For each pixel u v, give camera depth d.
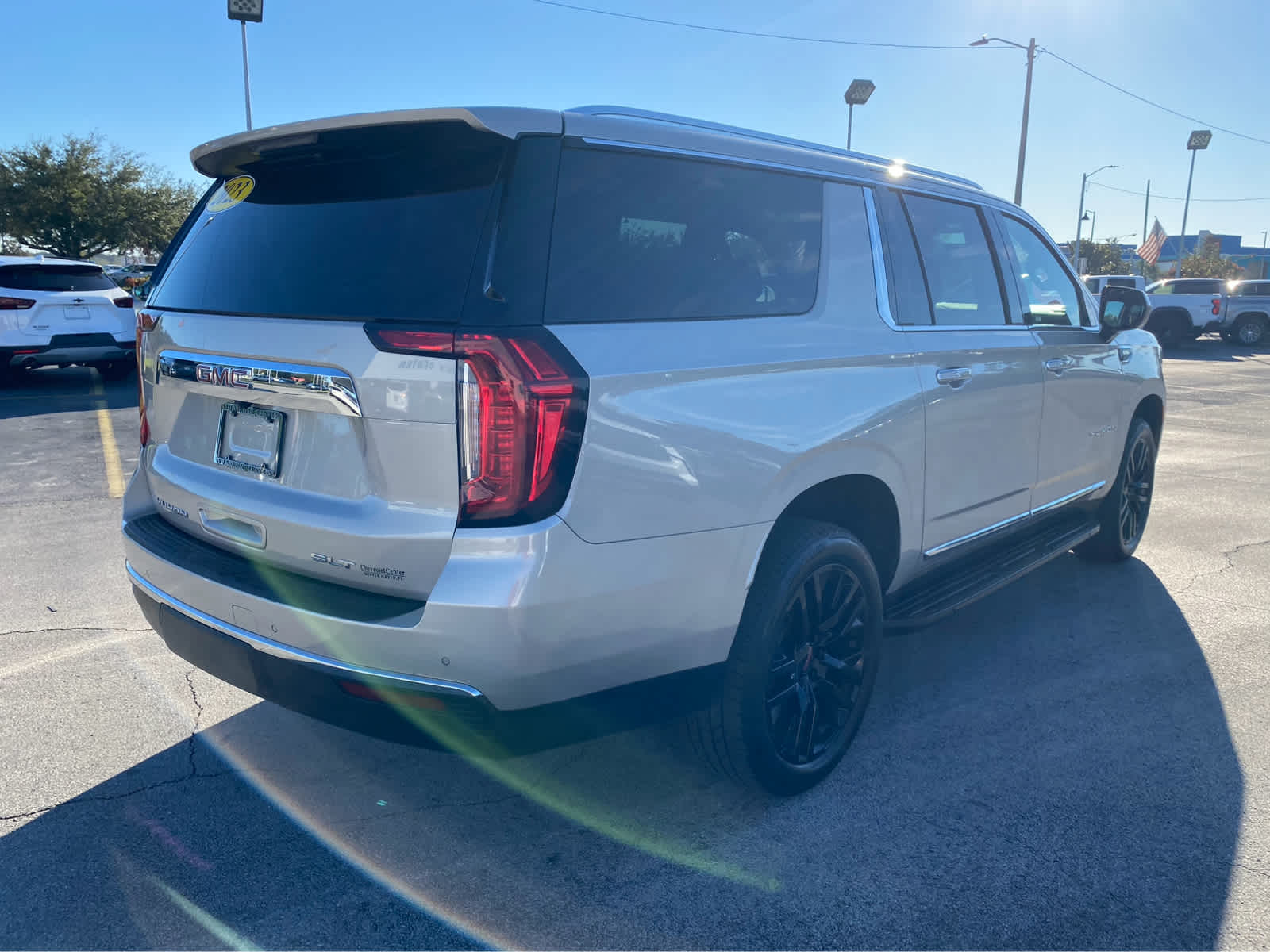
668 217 2.60
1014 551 4.18
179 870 2.59
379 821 2.84
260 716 3.48
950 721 3.51
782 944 2.33
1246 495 7.19
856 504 3.29
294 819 2.85
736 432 2.56
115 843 2.71
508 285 2.20
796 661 2.90
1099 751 3.28
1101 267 64.62
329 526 2.37
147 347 3.01
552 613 2.21
